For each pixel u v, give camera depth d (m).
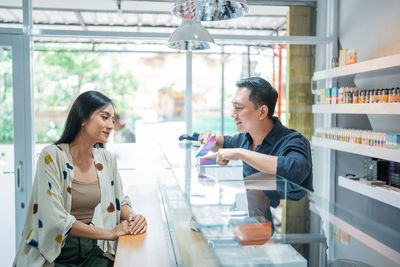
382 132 2.75
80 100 1.75
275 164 1.43
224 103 3.68
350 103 2.92
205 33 2.15
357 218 0.89
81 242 1.64
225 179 1.40
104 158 1.89
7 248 3.16
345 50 3.04
